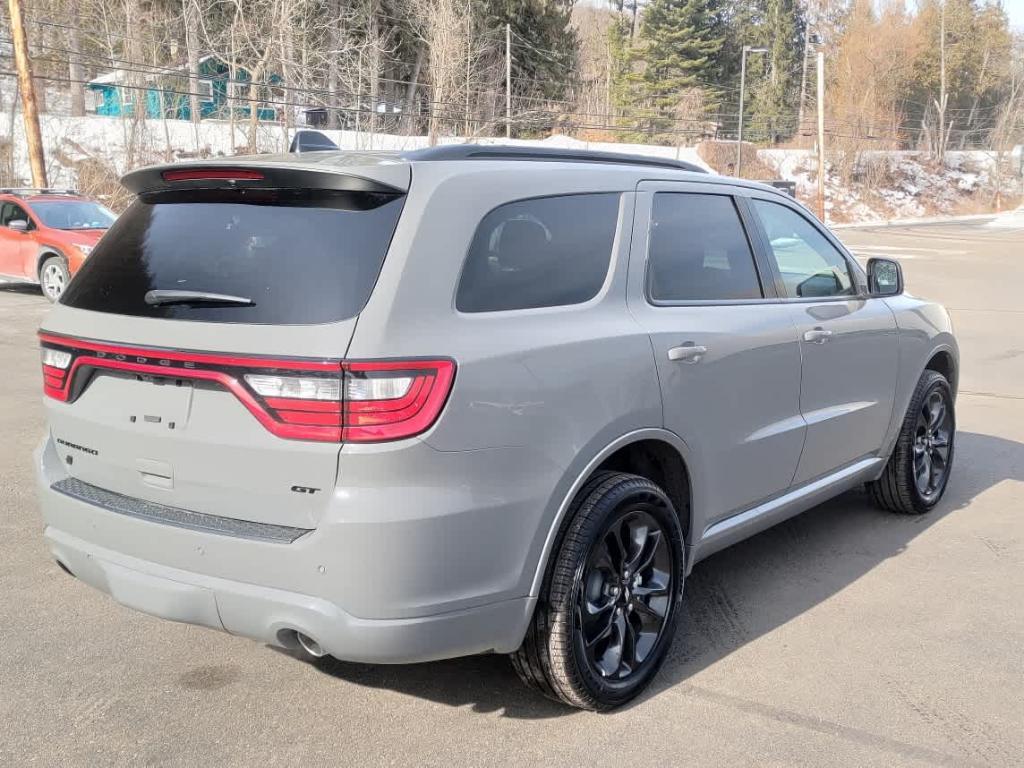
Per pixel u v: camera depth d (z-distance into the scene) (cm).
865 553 478
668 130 6562
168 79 3659
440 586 271
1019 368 1064
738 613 405
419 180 285
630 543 330
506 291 296
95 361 299
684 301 364
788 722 318
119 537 296
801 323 417
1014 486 598
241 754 296
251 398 266
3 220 1560
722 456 371
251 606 273
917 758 298
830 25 9000
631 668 329
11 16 2148
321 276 271
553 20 5372
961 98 9288
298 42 3659
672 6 7238
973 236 4831
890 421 499
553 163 334
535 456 288
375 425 257
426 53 4609
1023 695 338
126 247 316
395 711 323
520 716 321
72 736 305
